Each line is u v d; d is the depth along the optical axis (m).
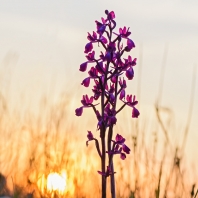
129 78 4.15
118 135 4.16
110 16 4.15
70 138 7.19
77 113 4.18
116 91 4.14
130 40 4.13
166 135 5.70
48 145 6.93
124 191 5.85
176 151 5.62
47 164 6.45
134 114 4.21
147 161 5.79
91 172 6.60
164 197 5.45
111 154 4.11
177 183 5.48
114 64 4.14
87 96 4.17
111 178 4.13
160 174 5.09
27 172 6.32
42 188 6.04
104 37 4.14
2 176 6.32
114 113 4.12
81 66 4.15
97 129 4.10
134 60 4.17
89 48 4.12
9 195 6.13
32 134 7.22
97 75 4.14
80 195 6.18
